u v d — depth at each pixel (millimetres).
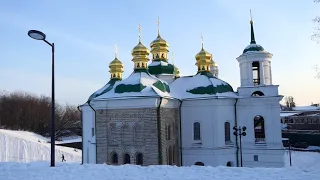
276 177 13156
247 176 13516
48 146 71000
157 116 29000
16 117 108312
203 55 38875
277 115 34438
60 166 17031
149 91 29750
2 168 16594
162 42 41875
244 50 37531
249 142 34875
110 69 45281
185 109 35031
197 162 34000
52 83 17266
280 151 33812
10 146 67625
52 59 17328
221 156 33562
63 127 114688
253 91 35625
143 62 34281
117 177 13828
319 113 90000
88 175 14344
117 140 29984
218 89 35219
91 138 39938
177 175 14078
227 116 34844
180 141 34469
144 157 28922
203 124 34156
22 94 126875
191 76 38344
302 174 13570
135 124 29531
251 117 35188
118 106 30203
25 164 18016
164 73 40281
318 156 53219
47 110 114250
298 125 89312
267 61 36438
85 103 41469
